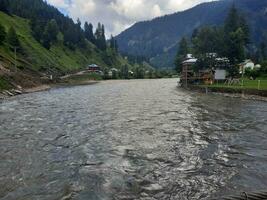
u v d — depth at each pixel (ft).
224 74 295.48
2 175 56.65
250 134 87.10
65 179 54.70
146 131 91.40
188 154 68.28
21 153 69.77
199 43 311.27
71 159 65.46
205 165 61.21
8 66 347.56
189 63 324.39
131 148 73.20
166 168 59.82
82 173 57.41
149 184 52.47
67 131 92.07
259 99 180.86
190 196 47.96
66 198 47.60
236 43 301.84
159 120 110.01
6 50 426.10
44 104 164.04
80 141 80.07
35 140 81.30
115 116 119.96
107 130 93.15
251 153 68.85
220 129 93.86
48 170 59.11
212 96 211.82
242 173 56.75
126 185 52.08
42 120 111.45
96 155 68.03
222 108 142.82
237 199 38.09
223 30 320.70
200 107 147.23
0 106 154.30
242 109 138.82
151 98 197.26
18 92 240.12
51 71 510.58
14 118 115.65
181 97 204.23
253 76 314.14
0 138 83.35
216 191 49.47
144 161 63.77
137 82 498.28
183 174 56.70
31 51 547.49
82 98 201.26
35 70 435.12
